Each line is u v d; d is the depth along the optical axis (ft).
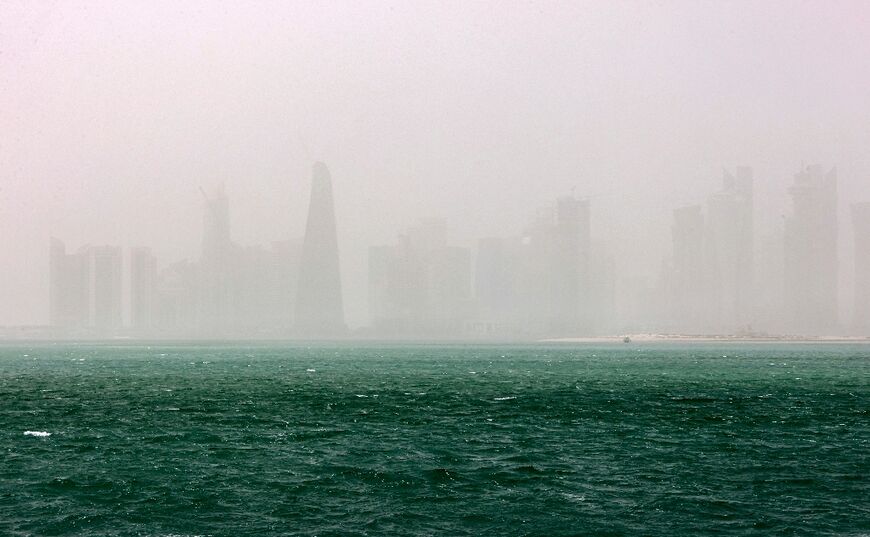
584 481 132.36
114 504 116.98
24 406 246.88
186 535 102.37
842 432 188.14
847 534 103.04
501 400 265.34
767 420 210.59
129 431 188.34
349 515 111.65
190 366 533.55
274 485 129.18
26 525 106.42
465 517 110.52
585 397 277.23
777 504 117.70
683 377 400.67
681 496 122.31
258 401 263.08
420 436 180.55
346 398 273.75
